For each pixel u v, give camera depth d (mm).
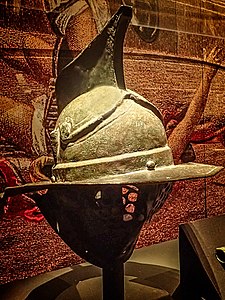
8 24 1079
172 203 1429
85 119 870
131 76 1294
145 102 928
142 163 848
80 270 1179
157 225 1392
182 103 1432
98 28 1221
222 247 1026
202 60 1478
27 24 1107
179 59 1412
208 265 995
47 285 1073
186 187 1465
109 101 879
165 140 915
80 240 924
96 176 832
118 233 907
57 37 1153
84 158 850
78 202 903
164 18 1364
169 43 1382
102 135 848
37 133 1138
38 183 839
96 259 928
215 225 1091
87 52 934
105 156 841
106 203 896
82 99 914
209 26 1490
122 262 951
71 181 841
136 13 1293
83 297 996
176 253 1276
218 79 1534
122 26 901
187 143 1453
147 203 925
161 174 827
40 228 1162
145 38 1319
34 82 1126
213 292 955
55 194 925
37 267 1158
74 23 1179
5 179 1093
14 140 1104
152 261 1212
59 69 1160
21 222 1131
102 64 924
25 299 992
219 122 1544
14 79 1095
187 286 1029
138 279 1081
